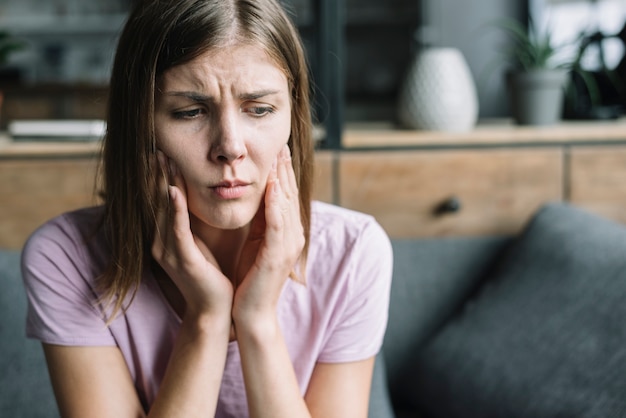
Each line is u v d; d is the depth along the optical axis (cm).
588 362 120
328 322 103
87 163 150
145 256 97
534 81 170
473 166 155
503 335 135
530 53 173
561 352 125
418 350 150
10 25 434
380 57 442
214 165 85
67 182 150
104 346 97
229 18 82
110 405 95
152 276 98
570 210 147
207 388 93
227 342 95
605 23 265
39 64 430
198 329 93
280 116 87
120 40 89
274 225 92
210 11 82
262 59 83
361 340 104
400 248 154
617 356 118
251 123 85
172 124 85
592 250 133
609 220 142
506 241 155
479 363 135
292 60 89
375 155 154
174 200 88
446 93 165
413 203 155
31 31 432
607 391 115
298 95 94
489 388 131
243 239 99
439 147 155
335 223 105
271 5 87
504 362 131
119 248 93
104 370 96
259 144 85
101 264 98
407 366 150
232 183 85
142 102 85
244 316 94
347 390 103
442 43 350
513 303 138
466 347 139
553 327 129
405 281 153
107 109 92
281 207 93
